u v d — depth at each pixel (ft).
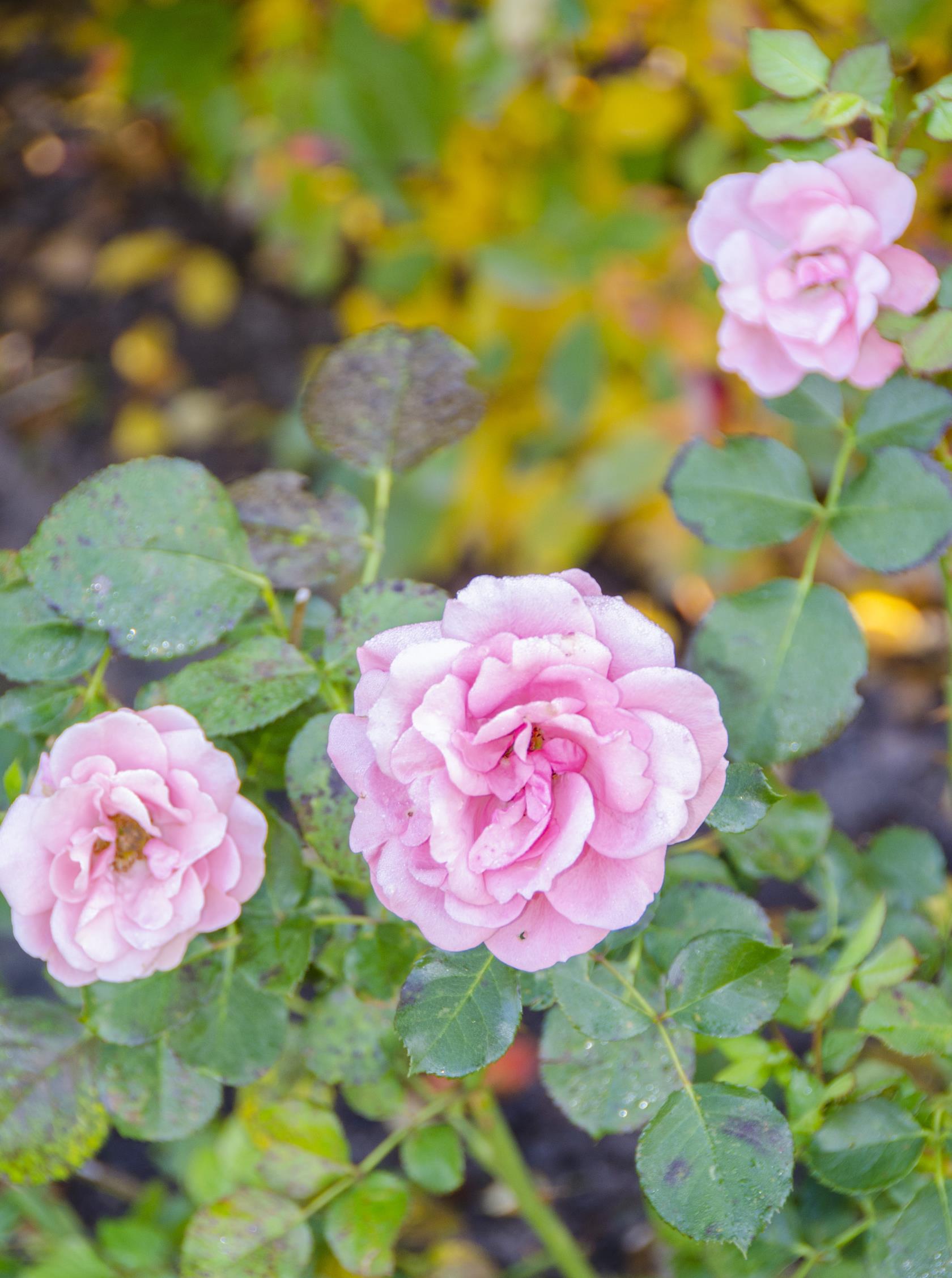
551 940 2.24
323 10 4.37
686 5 3.26
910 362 2.42
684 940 2.46
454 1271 3.33
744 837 2.58
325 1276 2.68
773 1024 2.58
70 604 2.46
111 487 2.47
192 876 2.33
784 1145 2.33
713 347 4.04
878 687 4.75
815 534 2.51
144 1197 3.05
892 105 2.48
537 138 4.02
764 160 3.21
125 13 4.94
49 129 6.77
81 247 6.42
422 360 2.58
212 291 6.19
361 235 5.22
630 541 4.99
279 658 2.46
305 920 2.48
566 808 2.22
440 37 4.06
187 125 5.26
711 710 2.23
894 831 2.79
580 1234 3.81
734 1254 2.53
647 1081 2.41
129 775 2.31
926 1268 2.42
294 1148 2.57
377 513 2.61
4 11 6.93
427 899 2.24
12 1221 2.92
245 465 5.71
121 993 2.44
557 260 3.83
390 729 2.22
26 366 6.11
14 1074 2.48
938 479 2.47
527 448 4.68
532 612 2.24
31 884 2.34
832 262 2.43
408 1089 2.83
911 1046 2.43
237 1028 2.47
